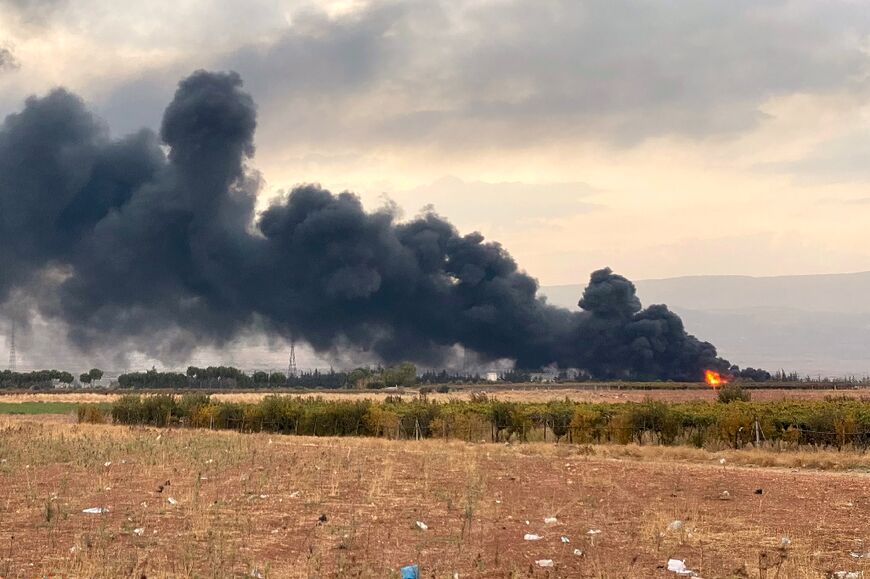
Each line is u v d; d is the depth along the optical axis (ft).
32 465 145.89
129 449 174.91
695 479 144.15
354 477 138.62
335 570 75.36
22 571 71.72
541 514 106.63
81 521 95.76
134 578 69.46
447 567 77.20
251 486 126.21
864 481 142.82
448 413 270.46
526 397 589.73
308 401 318.65
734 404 279.49
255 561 78.07
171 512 102.58
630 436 237.04
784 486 135.44
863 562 81.15
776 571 75.66
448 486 129.80
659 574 75.61
